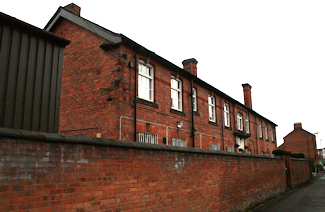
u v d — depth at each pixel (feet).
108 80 34.68
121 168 17.47
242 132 71.77
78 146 14.98
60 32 42.52
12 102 19.77
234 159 34.45
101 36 36.47
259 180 42.68
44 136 13.24
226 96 64.03
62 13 41.68
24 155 12.51
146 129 36.91
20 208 12.07
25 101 20.57
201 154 27.04
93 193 15.40
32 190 12.60
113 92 33.71
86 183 15.10
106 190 16.21
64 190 13.93
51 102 22.38
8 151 11.98
